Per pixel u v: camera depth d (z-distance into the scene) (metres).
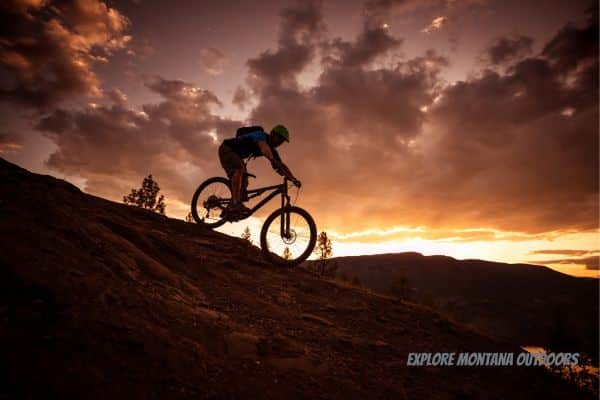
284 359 2.99
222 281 4.67
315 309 4.77
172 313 2.92
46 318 2.07
